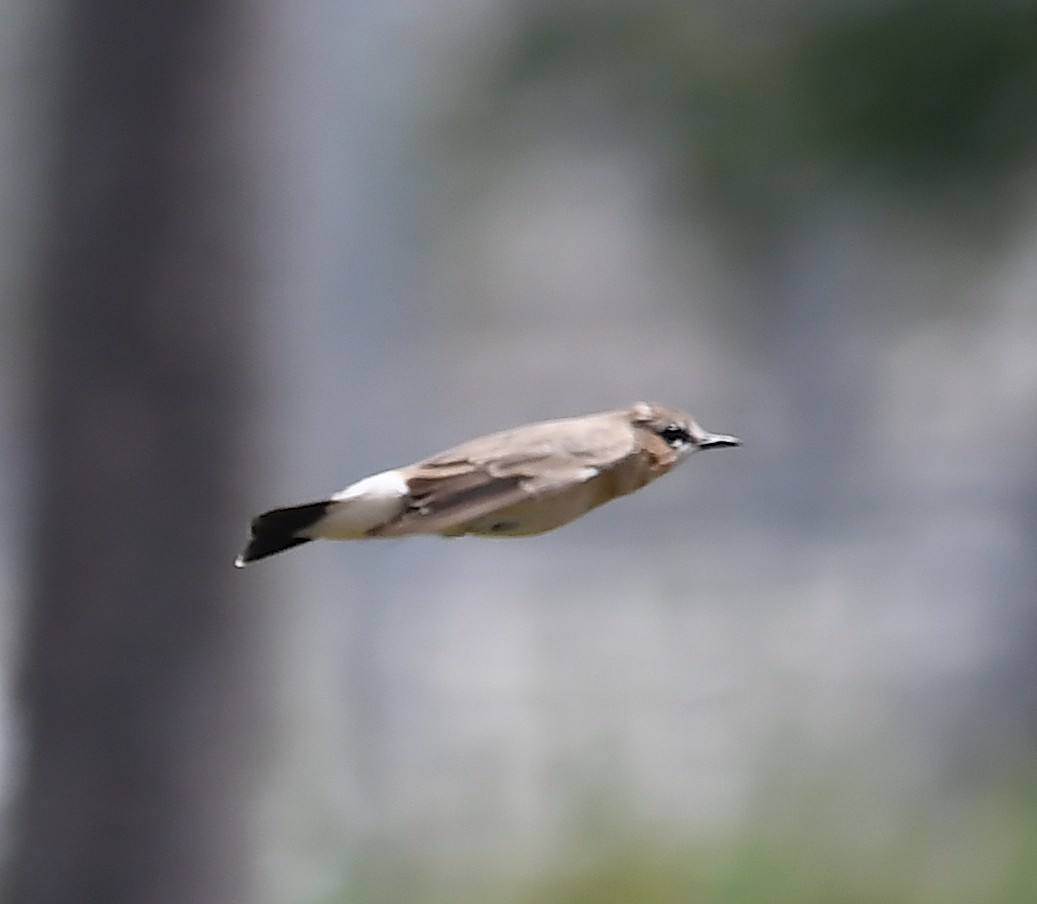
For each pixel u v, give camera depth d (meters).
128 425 8.57
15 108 11.52
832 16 13.88
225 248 8.63
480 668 17.72
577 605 21.11
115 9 8.46
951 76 13.41
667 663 16.64
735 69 15.48
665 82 16.75
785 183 15.75
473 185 20.86
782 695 15.27
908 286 17.14
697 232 17.98
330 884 10.60
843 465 27.92
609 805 12.16
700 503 27.42
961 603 20.61
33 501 8.79
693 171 16.53
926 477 27.47
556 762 12.80
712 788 12.67
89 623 8.64
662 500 27.33
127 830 8.69
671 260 20.20
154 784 8.69
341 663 13.08
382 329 15.77
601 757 12.91
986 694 16.05
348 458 14.36
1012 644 17.62
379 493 4.78
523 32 18.38
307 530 4.74
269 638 8.94
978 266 14.91
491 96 19.33
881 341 26.20
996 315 17.73
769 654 17.19
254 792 8.92
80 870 8.70
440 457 4.95
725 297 26.22
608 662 16.67
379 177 16.72
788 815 12.16
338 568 13.23
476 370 32.78
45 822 8.70
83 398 8.60
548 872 11.32
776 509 27.17
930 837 11.97
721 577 21.73
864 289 19.25
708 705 14.75
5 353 10.95
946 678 16.69
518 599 21.91
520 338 33.31
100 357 8.59
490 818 11.83
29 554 8.79
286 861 9.28
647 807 12.25
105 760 8.67
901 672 16.81
